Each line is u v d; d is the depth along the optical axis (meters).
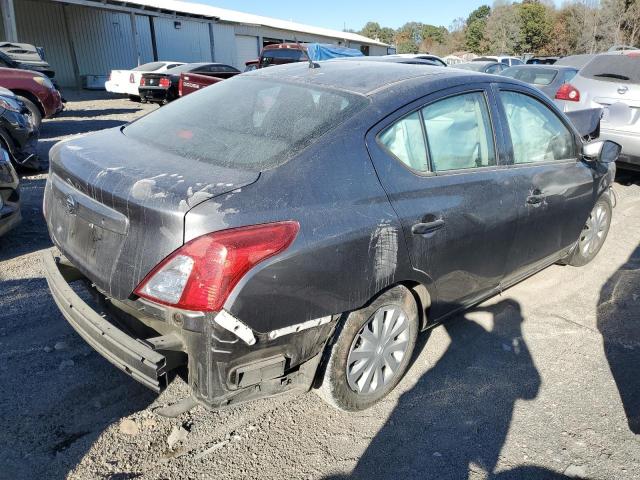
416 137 2.79
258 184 2.18
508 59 21.28
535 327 3.79
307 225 2.21
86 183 2.31
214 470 2.38
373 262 2.46
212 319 2.02
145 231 2.06
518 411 2.90
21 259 4.39
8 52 12.17
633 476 2.48
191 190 2.08
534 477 2.45
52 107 10.19
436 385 3.08
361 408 2.79
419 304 2.96
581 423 2.82
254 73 3.39
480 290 3.35
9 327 3.34
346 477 2.40
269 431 2.64
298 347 2.32
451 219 2.85
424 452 2.57
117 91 17.38
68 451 2.41
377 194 2.51
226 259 1.98
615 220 6.29
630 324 3.90
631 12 53.94
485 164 3.21
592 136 7.04
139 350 2.07
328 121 2.55
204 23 27.78
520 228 3.44
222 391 2.15
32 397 2.73
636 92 6.79
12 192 4.48
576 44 60.94
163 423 2.63
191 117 2.91
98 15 24.23
